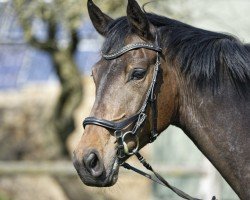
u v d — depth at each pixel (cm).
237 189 553
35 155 1862
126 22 564
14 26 1301
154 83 550
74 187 1357
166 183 562
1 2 1255
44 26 1377
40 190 1565
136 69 545
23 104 1977
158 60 555
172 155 1686
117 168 542
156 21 576
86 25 1385
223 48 557
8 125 1928
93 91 1917
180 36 567
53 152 1474
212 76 556
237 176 550
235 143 550
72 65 1426
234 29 1526
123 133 539
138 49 552
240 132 550
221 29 1658
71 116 1466
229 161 553
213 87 557
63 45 1414
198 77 559
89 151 530
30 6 1246
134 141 546
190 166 1133
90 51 1861
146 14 580
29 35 1316
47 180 1574
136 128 543
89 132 538
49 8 1248
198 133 564
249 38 1658
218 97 556
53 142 1480
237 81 555
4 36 1340
